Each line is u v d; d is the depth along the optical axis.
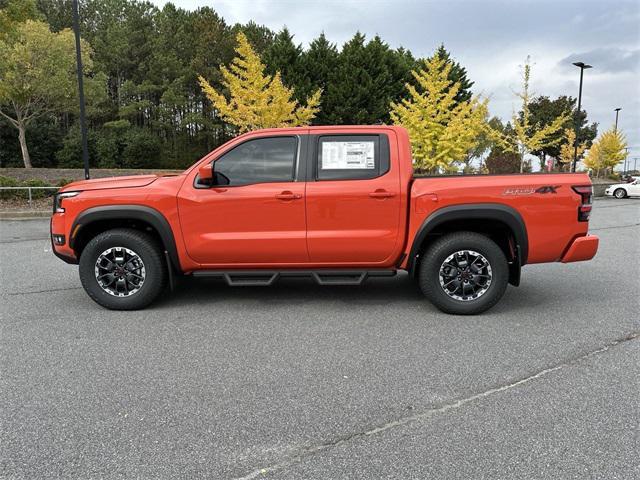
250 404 3.15
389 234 5.00
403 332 4.50
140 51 53.50
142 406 3.14
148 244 5.14
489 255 4.88
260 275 5.21
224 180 5.07
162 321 4.87
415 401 3.17
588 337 4.34
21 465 2.53
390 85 37.06
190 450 2.65
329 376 3.56
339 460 2.55
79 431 2.85
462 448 2.64
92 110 42.09
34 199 17.25
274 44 36.09
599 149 45.12
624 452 2.59
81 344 4.25
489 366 3.71
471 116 23.95
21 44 30.70
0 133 44.91
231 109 21.27
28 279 6.80
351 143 5.09
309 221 5.00
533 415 2.98
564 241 4.91
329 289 6.12
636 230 12.22
